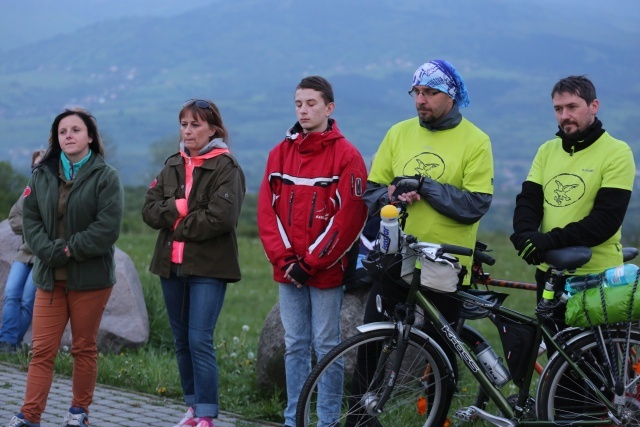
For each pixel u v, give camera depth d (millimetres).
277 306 6840
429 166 5102
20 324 8367
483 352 4984
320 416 4984
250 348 9078
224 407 6512
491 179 5094
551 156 5188
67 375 7418
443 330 4836
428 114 5094
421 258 4789
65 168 5461
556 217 5004
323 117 5258
